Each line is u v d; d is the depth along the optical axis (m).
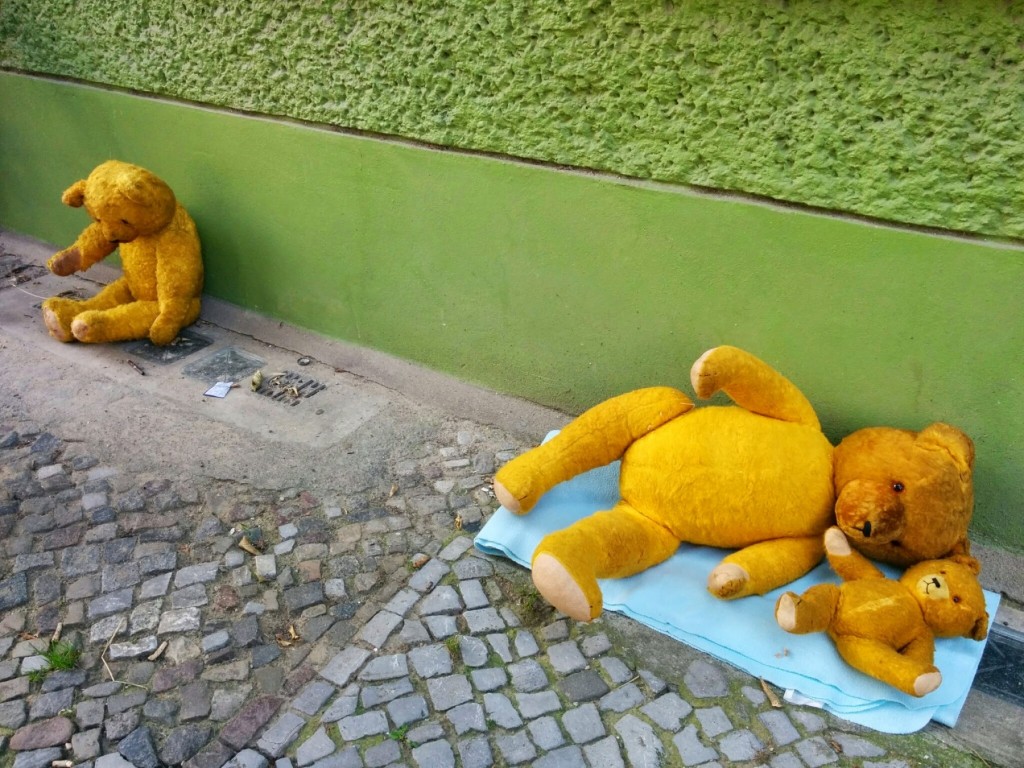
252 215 4.19
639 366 3.32
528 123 3.16
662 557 2.77
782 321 2.93
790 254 2.81
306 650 2.62
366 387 4.00
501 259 3.48
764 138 2.71
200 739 2.34
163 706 2.43
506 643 2.63
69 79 4.62
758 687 2.49
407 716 2.39
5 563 2.93
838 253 2.72
